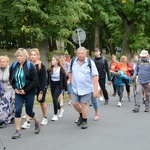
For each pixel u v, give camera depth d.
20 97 8.48
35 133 8.88
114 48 49.16
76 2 19.22
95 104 10.48
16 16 18.56
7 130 9.33
